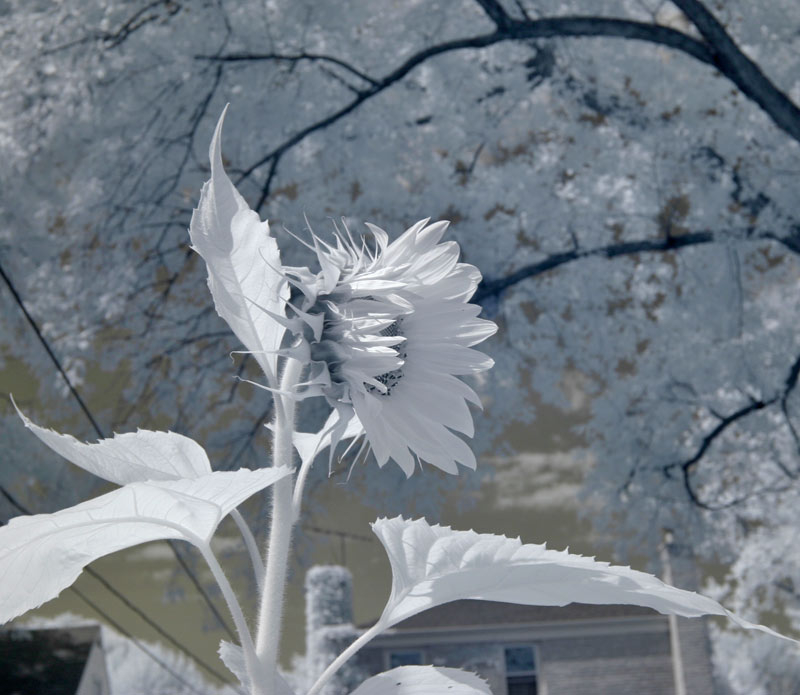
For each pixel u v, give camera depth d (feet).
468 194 33.65
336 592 45.96
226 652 2.97
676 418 34.32
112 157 33.78
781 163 33.73
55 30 34.06
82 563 2.28
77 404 33.71
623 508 34.42
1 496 33.14
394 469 32.40
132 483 2.19
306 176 32.81
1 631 49.49
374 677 2.58
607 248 34.14
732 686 44.57
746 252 33.86
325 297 2.59
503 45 34.60
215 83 33.99
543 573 2.60
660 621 49.19
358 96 33.50
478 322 2.77
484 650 48.85
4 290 33.42
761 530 34.65
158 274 33.96
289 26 34.01
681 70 34.58
